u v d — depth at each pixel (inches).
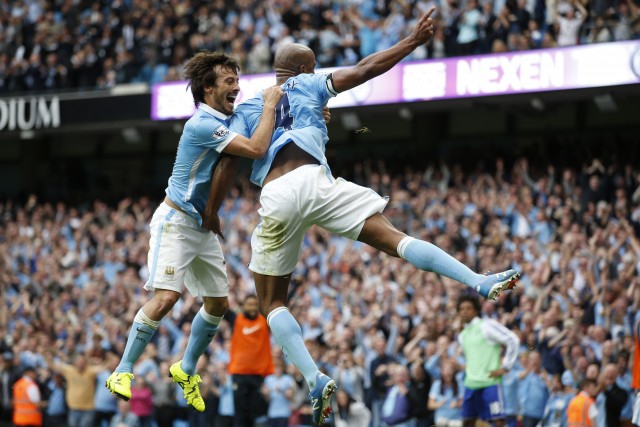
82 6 956.0
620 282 554.6
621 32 684.1
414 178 751.1
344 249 683.4
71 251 814.5
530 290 581.6
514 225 659.4
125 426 604.7
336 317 602.9
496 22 724.7
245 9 856.9
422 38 249.4
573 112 824.3
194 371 297.0
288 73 271.0
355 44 778.2
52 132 891.4
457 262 240.5
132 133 872.3
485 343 465.4
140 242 801.6
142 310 279.0
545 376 524.7
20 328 726.5
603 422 500.7
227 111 275.0
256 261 257.6
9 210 925.8
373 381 564.7
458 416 530.9
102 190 1001.5
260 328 500.7
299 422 568.1
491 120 858.1
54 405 660.7
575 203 666.2
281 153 255.0
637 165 703.7
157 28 880.3
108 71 888.9
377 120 909.8
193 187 275.6
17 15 975.0
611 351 512.7
